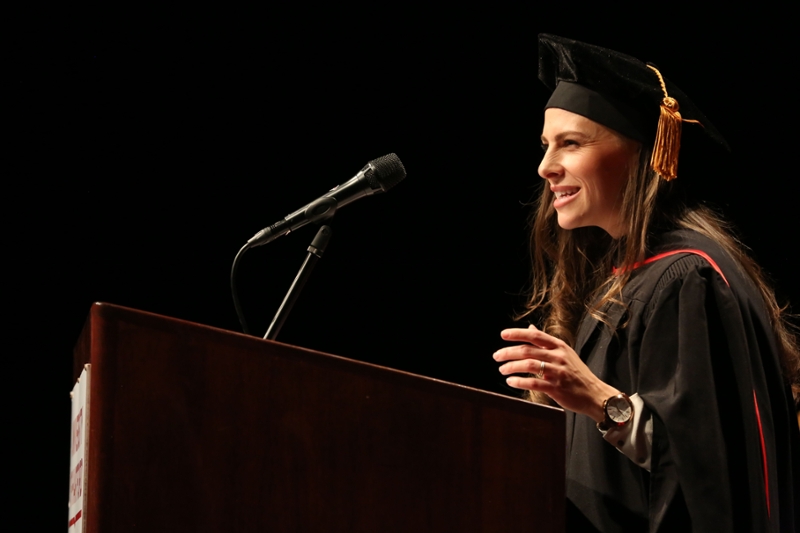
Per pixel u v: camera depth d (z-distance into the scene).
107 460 3.90
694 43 13.99
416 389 4.52
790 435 6.52
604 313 6.86
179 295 15.01
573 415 6.94
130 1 14.43
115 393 3.96
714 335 6.20
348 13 15.21
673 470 5.79
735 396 6.02
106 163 14.59
